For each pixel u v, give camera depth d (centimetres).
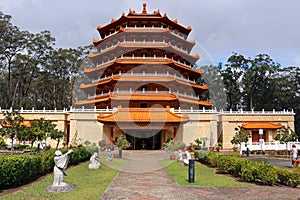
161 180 1697
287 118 5116
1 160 1398
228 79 7606
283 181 1641
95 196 1237
